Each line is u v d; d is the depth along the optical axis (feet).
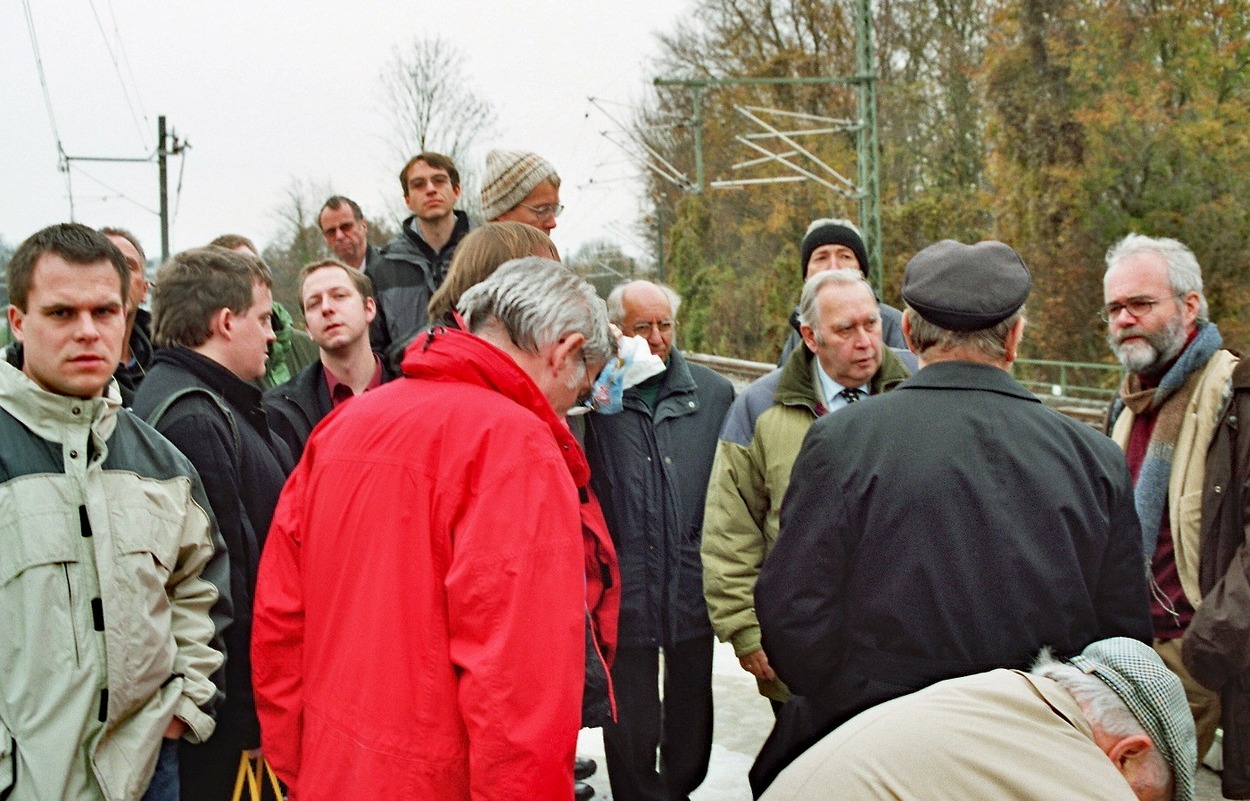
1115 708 6.44
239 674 9.09
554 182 11.38
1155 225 70.44
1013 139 77.82
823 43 108.99
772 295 100.94
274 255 111.96
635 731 10.96
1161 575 11.18
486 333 7.30
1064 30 74.84
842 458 7.73
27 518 7.31
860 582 7.60
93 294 7.55
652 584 10.96
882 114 100.63
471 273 7.98
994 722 6.33
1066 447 7.53
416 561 6.59
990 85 79.30
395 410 6.97
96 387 7.64
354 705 6.60
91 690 7.34
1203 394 10.93
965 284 7.72
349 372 12.18
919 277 7.90
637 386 11.56
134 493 7.79
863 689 7.55
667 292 12.08
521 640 6.27
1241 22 70.08
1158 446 11.21
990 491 7.32
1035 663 7.08
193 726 7.98
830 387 11.16
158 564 7.86
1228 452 10.43
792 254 100.94
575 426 10.83
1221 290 68.90
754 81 62.59
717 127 111.86
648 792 11.08
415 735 6.46
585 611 7.16
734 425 11.40
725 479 11.22
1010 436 7.47
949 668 7.27
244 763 9.29
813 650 7.82
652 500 11.08
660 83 61.16
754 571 11.05
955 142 96.43
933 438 7.48
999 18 78.89
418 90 104.58
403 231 15.48
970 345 7.79
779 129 106.83
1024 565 7.20
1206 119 69.56
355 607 6.71
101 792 7.41
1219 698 11.05
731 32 113.70
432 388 7.01
